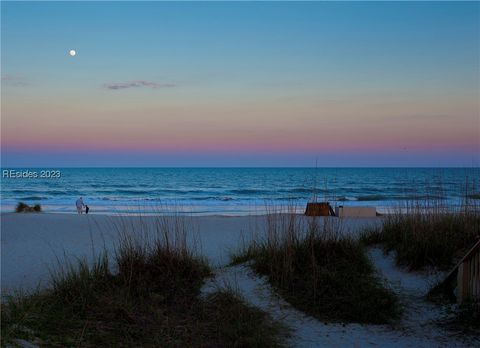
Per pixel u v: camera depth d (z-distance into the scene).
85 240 13.54
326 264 7.60
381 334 5.76
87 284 6.33
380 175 83.94
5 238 14.15
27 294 6.60
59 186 58.78
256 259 8.00
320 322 6.11
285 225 8.55
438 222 8.83
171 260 7.29
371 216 18.34
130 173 107.06
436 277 7.41
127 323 5.57
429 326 5.97
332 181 63.50
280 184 59.41
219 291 6.80
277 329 5.80
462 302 6.29
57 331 4.99
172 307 6.31
